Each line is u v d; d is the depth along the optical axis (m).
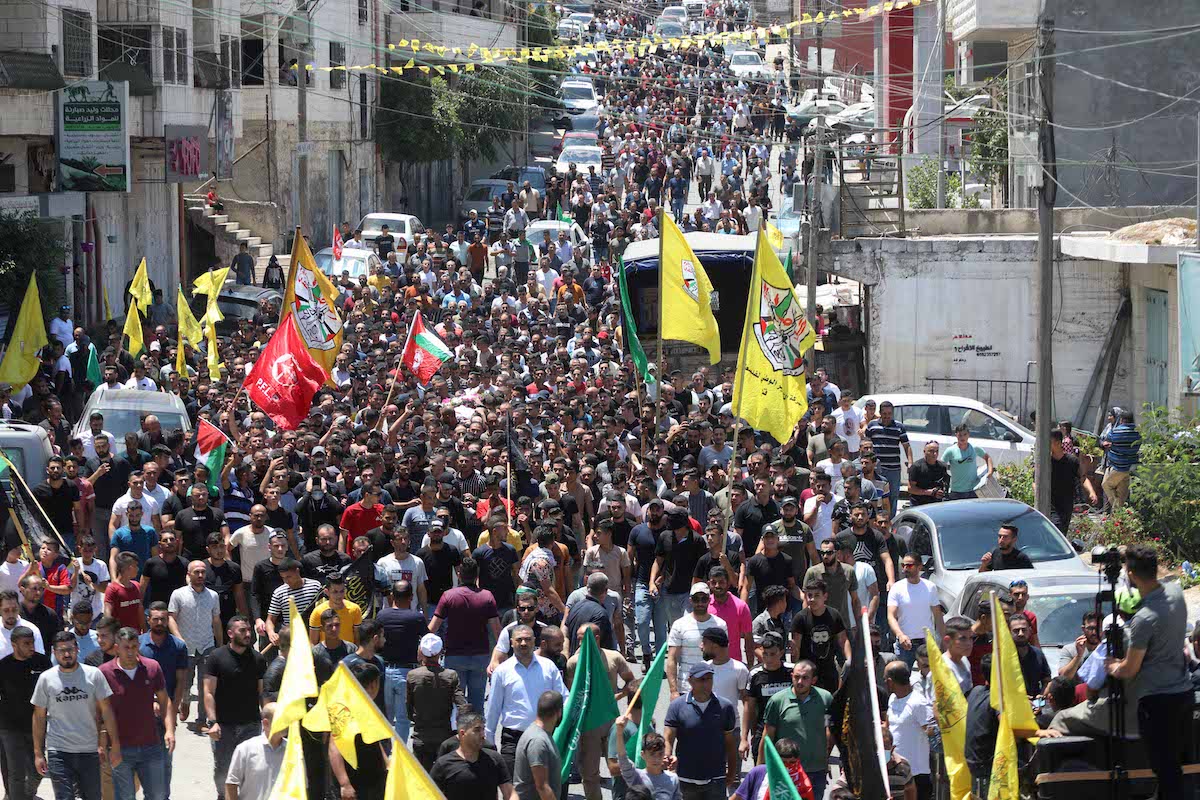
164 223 79.06
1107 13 58.47
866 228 58.75
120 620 25.86
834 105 73.50
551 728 20.44
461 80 112.06
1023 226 58.34
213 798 23.91
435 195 122.25
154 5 72.00
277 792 16.47
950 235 58.56
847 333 59.38
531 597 23.55
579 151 115.69
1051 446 39.00
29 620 24.75
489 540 28.08
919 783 21.52
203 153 75.31
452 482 32.56
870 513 30.41
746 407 32.91
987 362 55.06
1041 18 38.16
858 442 42.75
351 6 102.75
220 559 27.19
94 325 69.00
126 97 61.47
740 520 31.47
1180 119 58.25
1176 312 48.38
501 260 84.62
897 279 55.41
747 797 19.75
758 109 117.06
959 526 31.12
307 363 36.81
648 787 19.78
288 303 36.81
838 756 25.92
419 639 24.58
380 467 31.25
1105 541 38.12
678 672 24.45
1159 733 16.23
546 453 37.47
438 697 22.02
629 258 58.84
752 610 28.19
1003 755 17.33
